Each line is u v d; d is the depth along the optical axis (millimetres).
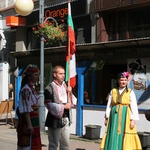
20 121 5953
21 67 13641
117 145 6793
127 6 11703
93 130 10406
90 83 11398
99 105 11008
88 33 13258
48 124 6395
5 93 19922
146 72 9711
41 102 11438
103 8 12250
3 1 19391
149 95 9641
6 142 9812
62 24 13227
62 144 6629
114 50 10430
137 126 9781
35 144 5945
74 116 11484
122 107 6906
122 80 6992
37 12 14984
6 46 19375
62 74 6496
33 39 15820
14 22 15258
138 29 11766
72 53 9195
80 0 13273
